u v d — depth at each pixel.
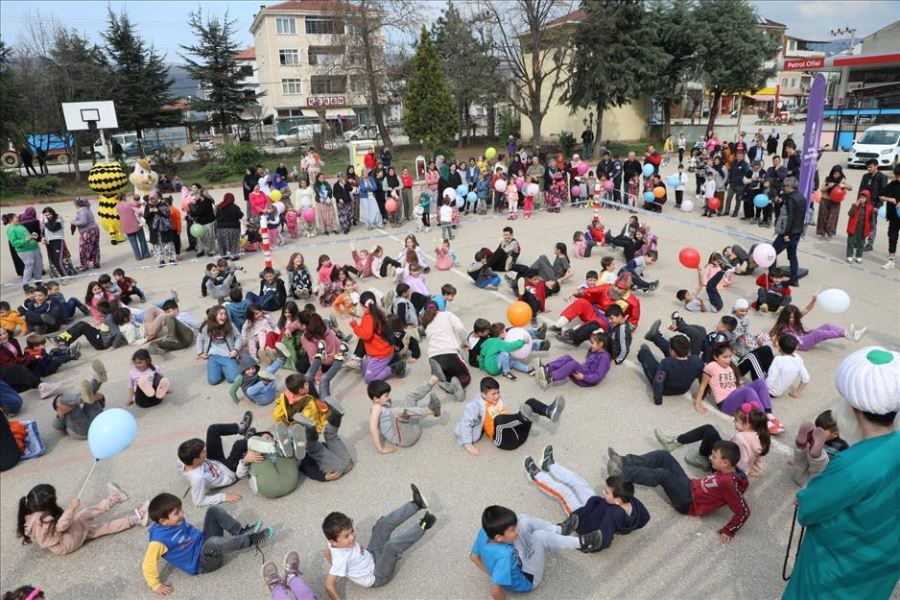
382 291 11.55
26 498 4.91
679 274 12.13
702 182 19.39
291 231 16.67
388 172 18.02
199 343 8.84
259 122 42.53
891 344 8.41
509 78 34.84
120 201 15.53
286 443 5.44
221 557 4.74
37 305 10.13
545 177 19.39
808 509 2.70
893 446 2.57
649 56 31.81
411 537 4.46
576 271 12.49
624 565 4.64
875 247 13.52
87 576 4.82
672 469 5.27
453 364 7.40
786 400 7.05
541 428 6.64
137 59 35.84
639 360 7.41
